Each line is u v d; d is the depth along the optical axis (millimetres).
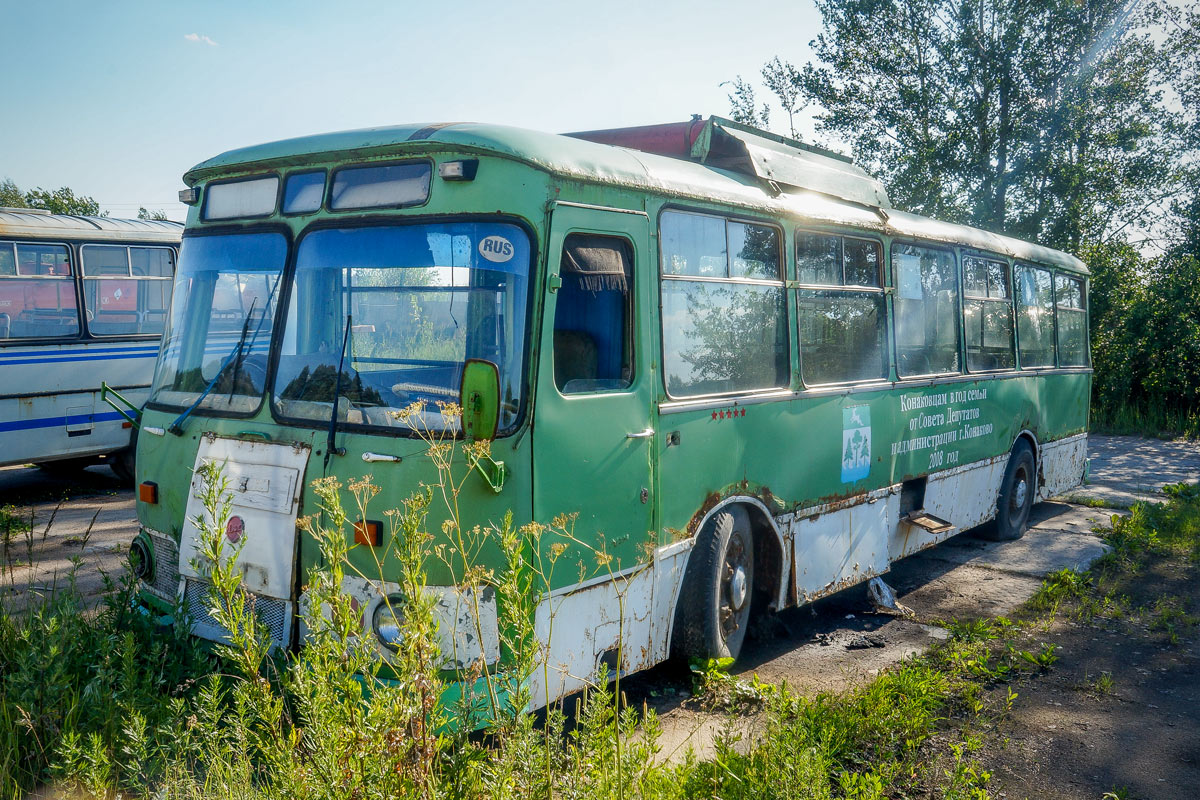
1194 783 4480
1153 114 21953
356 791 2877
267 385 4473
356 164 4414
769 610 6086
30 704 3781
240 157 4762
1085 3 21484
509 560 3299
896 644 6438
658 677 5492
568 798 3193
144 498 4914
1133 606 7453
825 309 6551
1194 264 20969
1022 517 9992
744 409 5594
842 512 6703
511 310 4090
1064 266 11156
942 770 4488
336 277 4406
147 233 11891
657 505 4855
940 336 8250
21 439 10570
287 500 4207
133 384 11648
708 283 5348
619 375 4695
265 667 4188
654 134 6332
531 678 4047
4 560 7594
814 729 4469
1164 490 11977
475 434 3674
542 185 4191
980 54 21984
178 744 3418
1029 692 5598
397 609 3932
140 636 4480
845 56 22906
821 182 6699
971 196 22625
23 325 10625
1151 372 20953
